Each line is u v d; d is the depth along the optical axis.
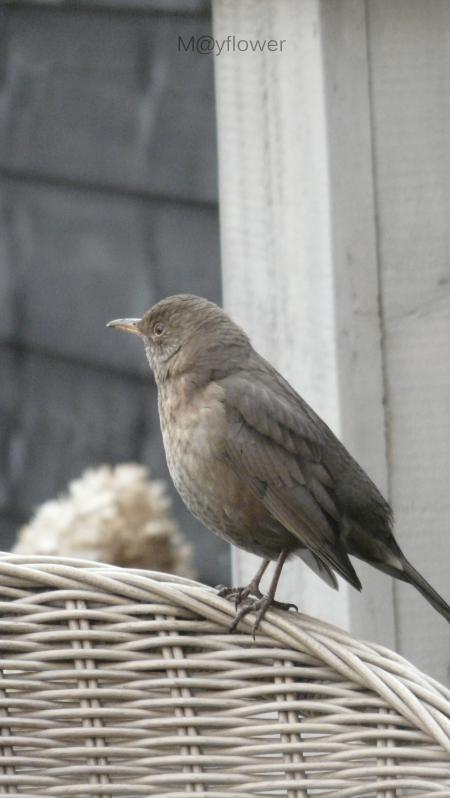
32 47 12.78
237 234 9.27
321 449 7.58
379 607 8.90
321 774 5.58
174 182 11.54
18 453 13.55
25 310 13.20
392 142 8.62
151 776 5.64
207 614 5.83
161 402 7.89
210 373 7.66
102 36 12.03
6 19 13.03
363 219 8.62
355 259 8.62
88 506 10.02
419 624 8.99
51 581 5.84
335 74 8.46
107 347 12.34
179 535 11.29
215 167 11.12
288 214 8.85
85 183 12.38
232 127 9.16
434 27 8.60
